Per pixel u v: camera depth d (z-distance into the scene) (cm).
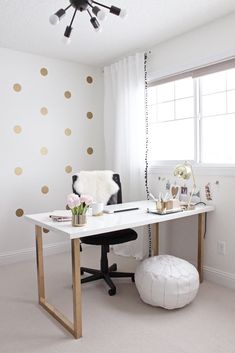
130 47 315
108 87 368
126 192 345
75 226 192
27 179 331
